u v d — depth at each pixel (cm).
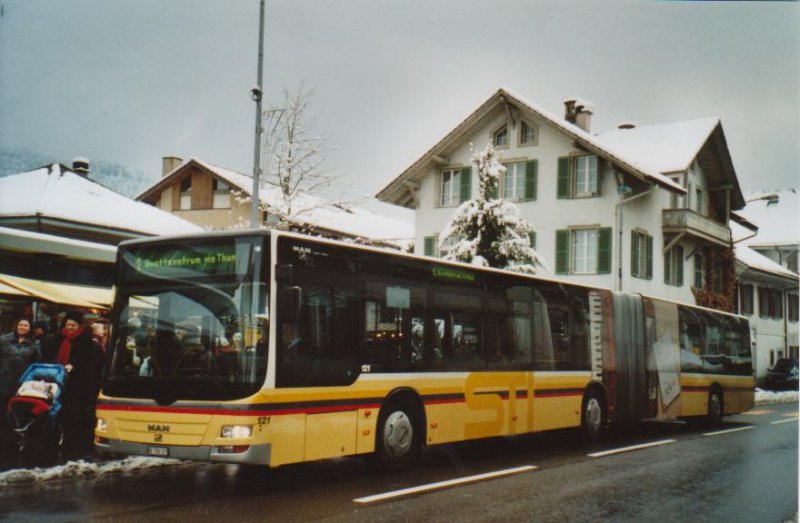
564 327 1460
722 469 1173
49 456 1066
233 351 873
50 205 2044
